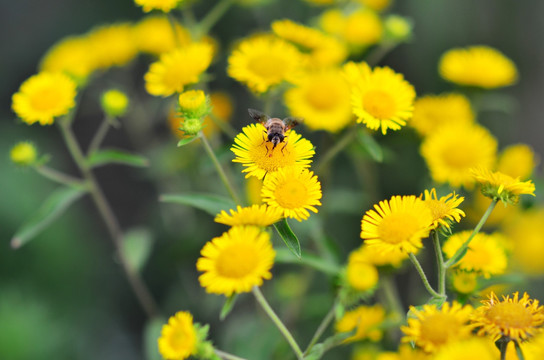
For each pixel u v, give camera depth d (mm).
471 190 629
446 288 532
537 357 471
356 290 535
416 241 482
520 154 622
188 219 765
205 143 533
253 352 622
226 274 481
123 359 811
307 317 647
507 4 816
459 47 792
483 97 709
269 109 586
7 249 792
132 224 1019
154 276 834
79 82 639
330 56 605
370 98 539
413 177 721
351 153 632
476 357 458
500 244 534
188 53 569
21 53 1001
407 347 512
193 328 487
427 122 633
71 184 605
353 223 732
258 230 488
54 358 684
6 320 667
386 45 667
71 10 985
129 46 680
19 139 934
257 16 776
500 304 474
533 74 867
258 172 509
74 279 821
